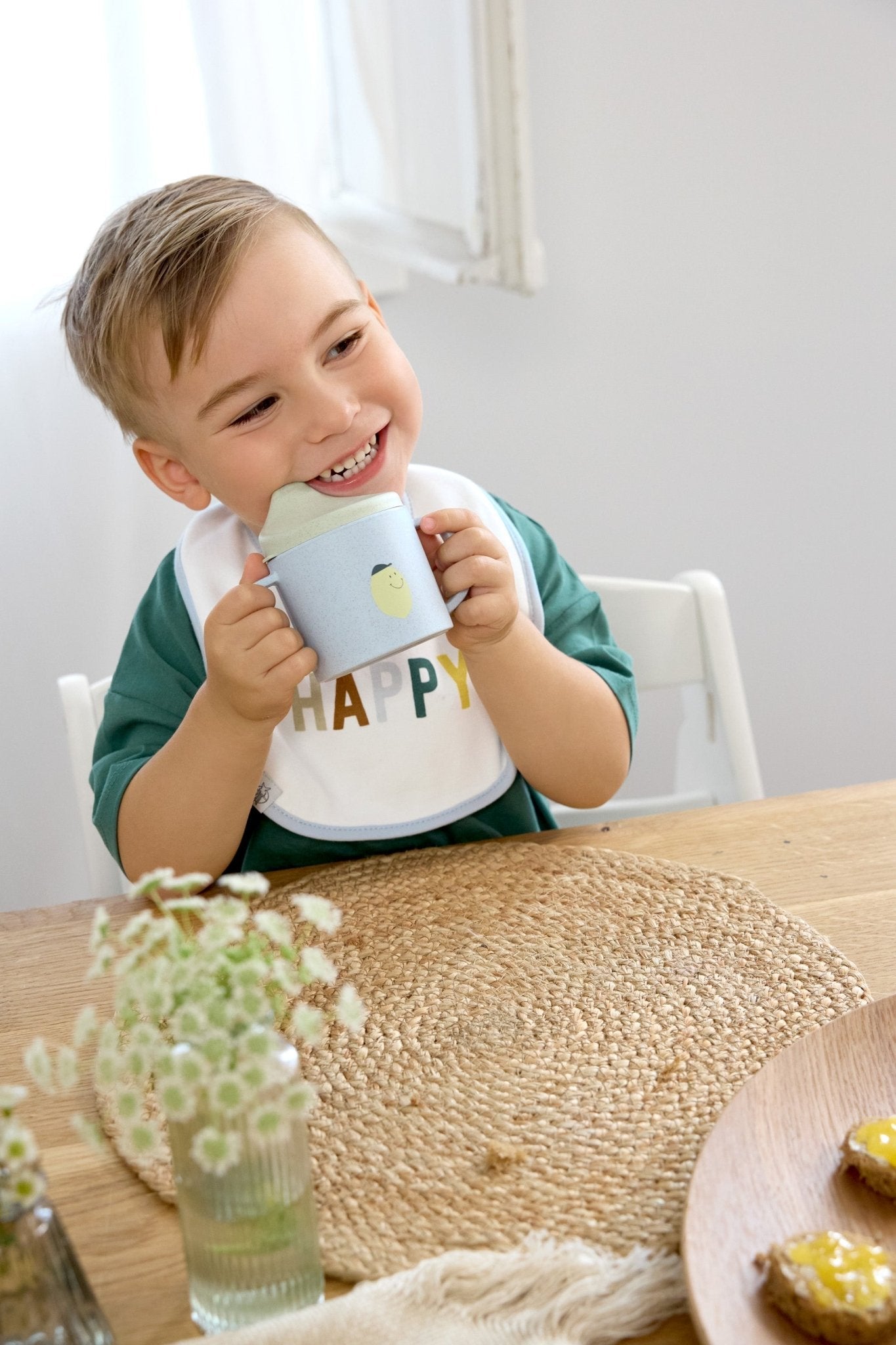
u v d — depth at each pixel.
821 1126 0.54
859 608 1.93
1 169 1.50
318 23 1.55
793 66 1.69
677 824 0.90
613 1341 0.47
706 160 1.71
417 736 1.02
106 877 1.09
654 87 1.67
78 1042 0.43
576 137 1.68
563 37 1.64
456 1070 0.63
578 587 1.13
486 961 0.73
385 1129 0.59
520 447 1.79
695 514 1.86
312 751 1.02
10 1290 0.43
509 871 0.83
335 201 1.60
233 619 0.82
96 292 0.87
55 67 1.49
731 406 1.82
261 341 0.82
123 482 1.64
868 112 1.71
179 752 0.91
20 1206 0.43
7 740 1.69
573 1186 0.54
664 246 1.74
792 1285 0.44
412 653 1.02
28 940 0.81
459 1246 0.51
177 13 1.51
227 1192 0.46
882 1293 0.44
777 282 1.77
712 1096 0.60
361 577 0.72
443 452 1.78
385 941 0.76
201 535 1.08
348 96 1.53
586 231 1.72
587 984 0.70
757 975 0.69
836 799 0.92
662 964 0.71
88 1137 0.43
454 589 0.85
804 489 1.87
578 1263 0.48
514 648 0.94
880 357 1.82
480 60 1.42
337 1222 0.53
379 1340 0.45
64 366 1.58
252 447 0.86
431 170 1.52
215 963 0.42
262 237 0.84
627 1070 0.62
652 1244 0.51
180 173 1.56
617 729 1.00
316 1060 0.65
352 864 0.86
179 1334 0.49
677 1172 0.55
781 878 0.81
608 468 1.82
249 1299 0.48
